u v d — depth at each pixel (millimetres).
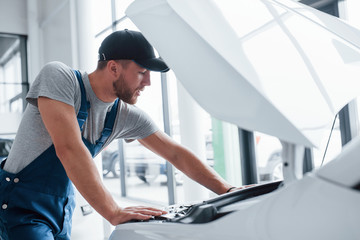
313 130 511
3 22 4980
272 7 687
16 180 1043
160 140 1162
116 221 757
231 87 530
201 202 757
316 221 381
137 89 1051
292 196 427
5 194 1041
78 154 885
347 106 2295
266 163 3588
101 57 1046
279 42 624
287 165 530
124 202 4840
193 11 605
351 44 729
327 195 394
